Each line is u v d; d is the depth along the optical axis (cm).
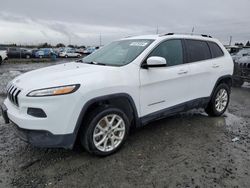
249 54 1059
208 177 295
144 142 389
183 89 425
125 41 444
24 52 3378
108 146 341
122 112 344
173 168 314
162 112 397
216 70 487
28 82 318
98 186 277
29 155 344
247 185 280
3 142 384
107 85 320
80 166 316
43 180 286
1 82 1023
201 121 495
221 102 524
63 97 289
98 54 443
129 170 308
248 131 447
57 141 297
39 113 291
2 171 303
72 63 427
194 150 364
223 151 363
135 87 351
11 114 315
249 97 763
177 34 440
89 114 318
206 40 490
